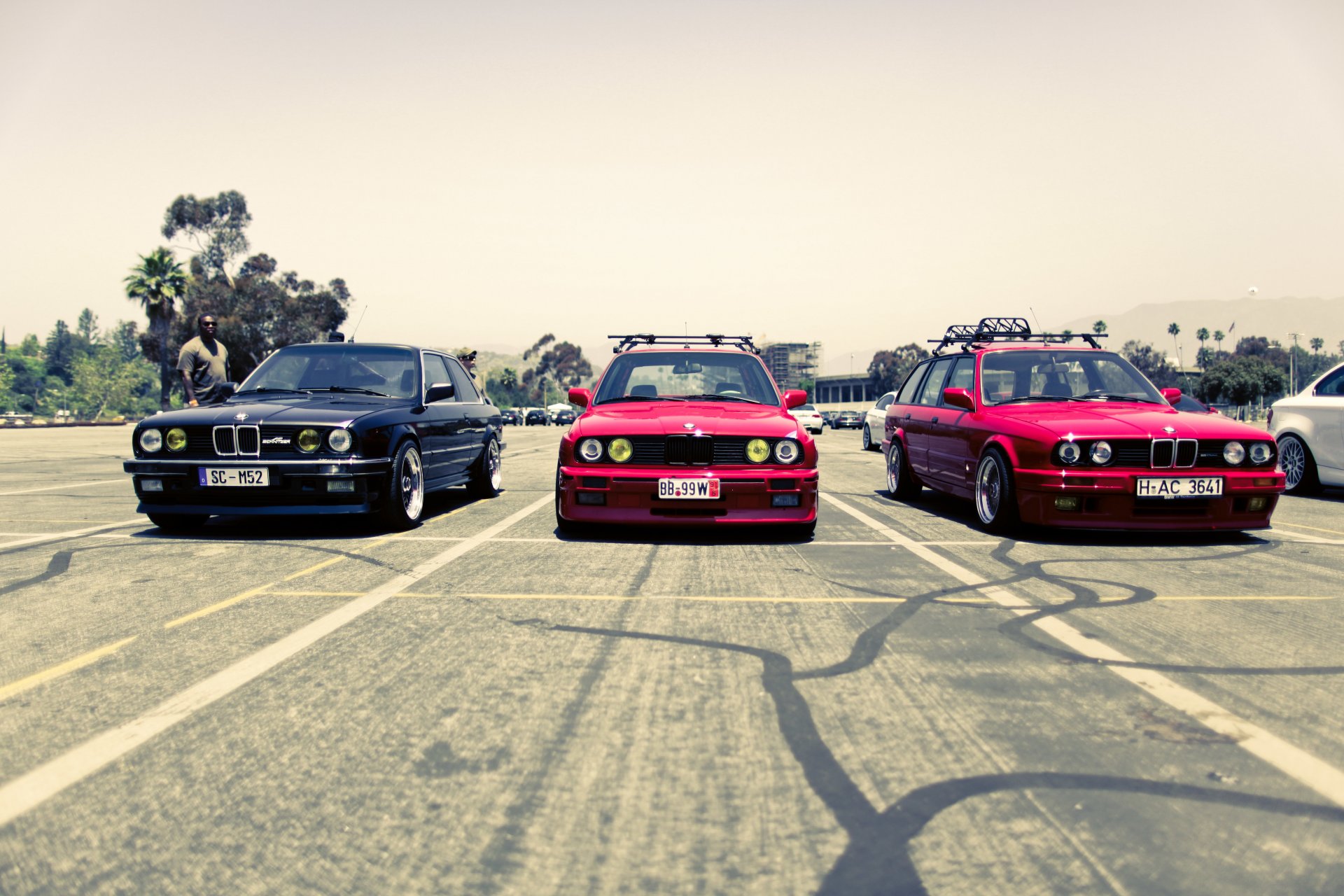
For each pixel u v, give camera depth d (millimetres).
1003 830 1890
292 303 56188
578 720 2523
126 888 1658
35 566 4828
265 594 4141
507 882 1679
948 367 7969
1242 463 5734
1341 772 2186
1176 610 3898
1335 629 3570
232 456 5773
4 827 1894
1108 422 5906
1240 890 1663
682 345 7359
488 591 4230
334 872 1718
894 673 2969
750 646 3291
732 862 1753
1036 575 4672
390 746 2334
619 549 5496
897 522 6820
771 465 5695
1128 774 2168
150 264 49938
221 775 2154
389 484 6051
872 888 1661
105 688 2793
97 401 127625
